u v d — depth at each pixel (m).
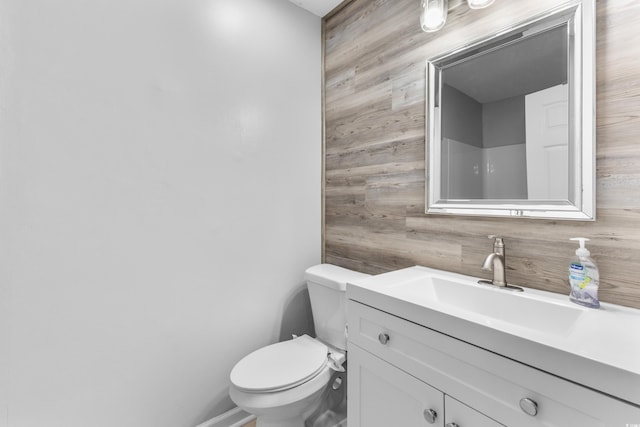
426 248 1.38
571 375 0.58
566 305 0.87
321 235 1.95
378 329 0.99
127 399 1.24
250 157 1.61
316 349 1.47
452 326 0.77
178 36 1.35
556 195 0.98
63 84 1.09
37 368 1.05
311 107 1.88
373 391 1.01
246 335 1.60
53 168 1.08
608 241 0.89
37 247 1.05
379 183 1.59
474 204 1.19
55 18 1.07
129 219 1.24
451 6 1.27
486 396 0.71
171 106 1.34
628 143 0.85
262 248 1.67
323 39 1.94
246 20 1.58
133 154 1.24
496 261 1.08
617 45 0.87
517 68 1.08
